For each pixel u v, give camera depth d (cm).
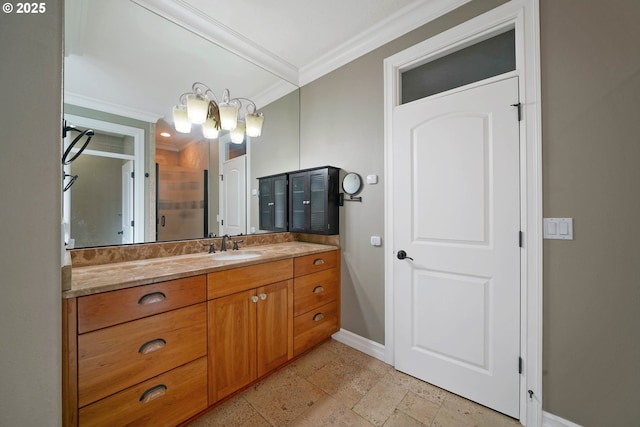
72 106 145
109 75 158
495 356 147
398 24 186
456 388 161
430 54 175
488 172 150
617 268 115
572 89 124
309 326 199
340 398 158
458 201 160
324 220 224
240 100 225
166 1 167
